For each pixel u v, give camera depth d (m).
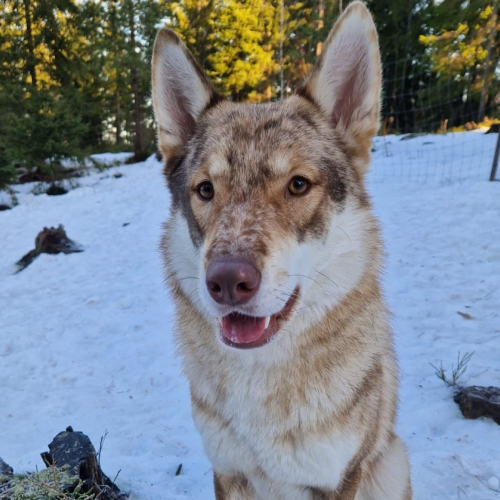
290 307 0.39
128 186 3.04
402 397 0.73
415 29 4.64
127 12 3.99
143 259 1.66
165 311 1.20
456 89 4.19
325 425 0.41
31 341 1.08
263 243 0.37
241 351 0.41
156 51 0.49
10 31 3.98
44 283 1.52
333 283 0.43
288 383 0.41
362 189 0.48
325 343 0.42
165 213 2.23
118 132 6.17
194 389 0.45
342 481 0.43
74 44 4.10
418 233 1.48
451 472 0.56
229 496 0.48
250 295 0.35
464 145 2.71
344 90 0.49
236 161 0.42
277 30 4.70
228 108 0.50
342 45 0.48
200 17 4.75
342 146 0.48
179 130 0.52
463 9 3.95
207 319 0.43
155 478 0.61
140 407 0.81
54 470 0.44
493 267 1.17
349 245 0.44
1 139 3.27
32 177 3.43
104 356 1.00
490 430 0.64
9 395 0.86
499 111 3.85
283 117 0.46
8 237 2.19
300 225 0.41
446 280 1.15
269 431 0.42
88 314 1.21
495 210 1.53
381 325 0.47
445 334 0.91
